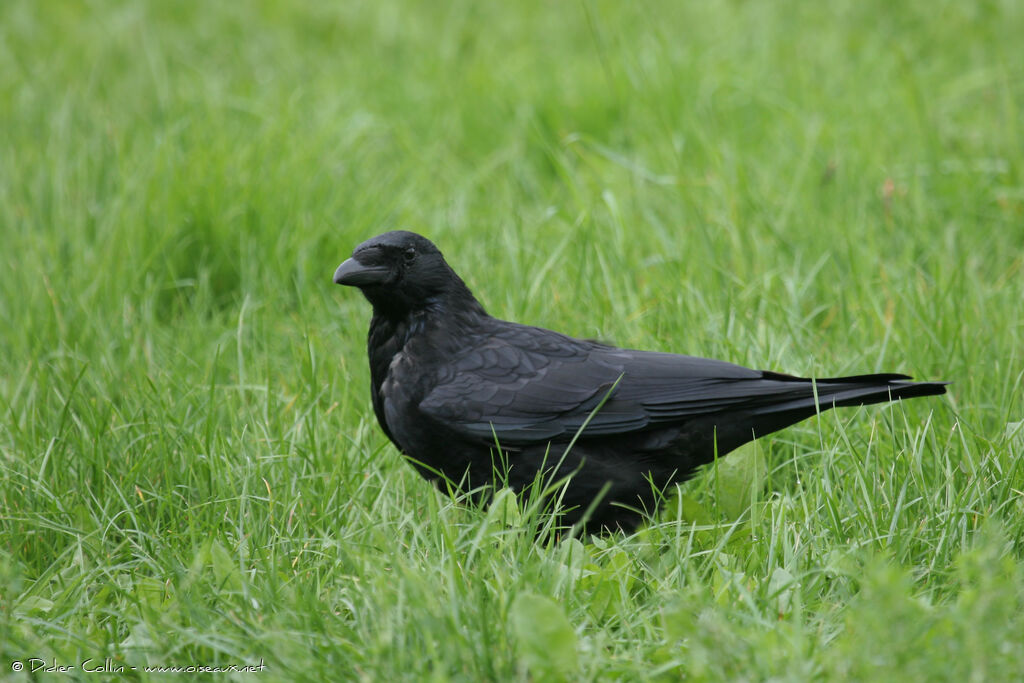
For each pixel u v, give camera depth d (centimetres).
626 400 733
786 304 966
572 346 765
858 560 627
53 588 662
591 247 1025
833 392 715
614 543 680
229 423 841
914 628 499
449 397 740
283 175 1162
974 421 779
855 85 1423
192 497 757
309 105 1476
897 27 1681
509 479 745
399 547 629
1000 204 1134
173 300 1078
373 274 746
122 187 1156
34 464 761
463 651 540
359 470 757
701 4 1786
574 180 1214
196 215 1110
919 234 1069
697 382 735
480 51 1670
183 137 1305
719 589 597
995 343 864
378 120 1428
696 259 1016
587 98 1423
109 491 739
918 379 831
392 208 1166
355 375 900
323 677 536
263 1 1994
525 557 635
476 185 1275
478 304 783
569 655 526
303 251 1091
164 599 629
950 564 616
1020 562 626
